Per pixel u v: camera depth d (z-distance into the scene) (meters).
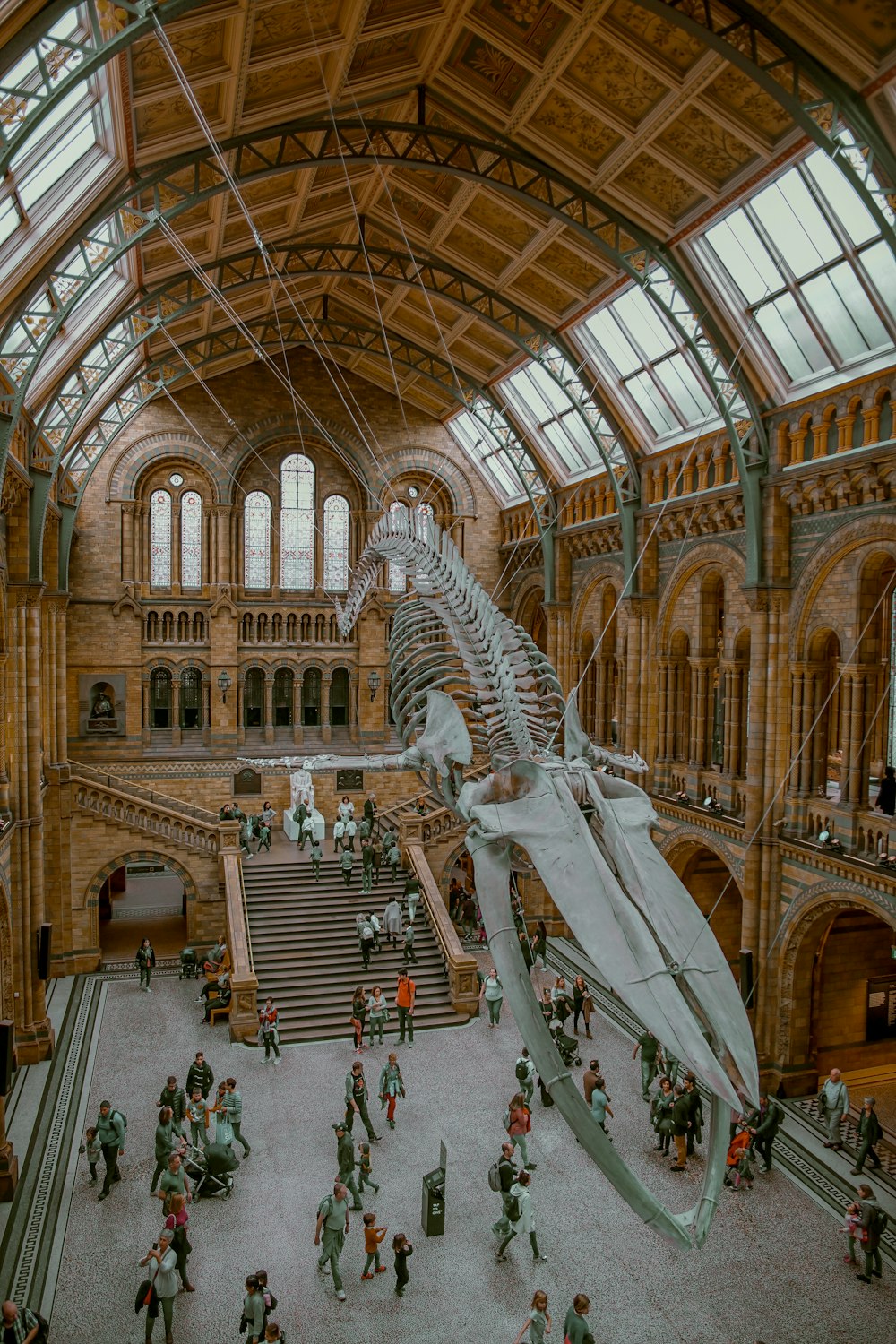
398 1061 22.31
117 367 27.16
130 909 36.00
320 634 38.34
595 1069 18.28
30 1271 14.57
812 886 20.95
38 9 10.74
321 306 32.94
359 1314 13.70
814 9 14.01
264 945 26.98
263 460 37.28
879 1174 17.92
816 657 21.61
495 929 7.12
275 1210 16.31
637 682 27.95
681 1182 17.19
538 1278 14.59
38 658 22.44
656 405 26.48
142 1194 16.70
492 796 7.75
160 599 36.06
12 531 21.86
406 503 38.91
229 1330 13.31
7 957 21.44
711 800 24.75
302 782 35.91
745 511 22.05
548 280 24.80
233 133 18.20
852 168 15.25
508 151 20.36
